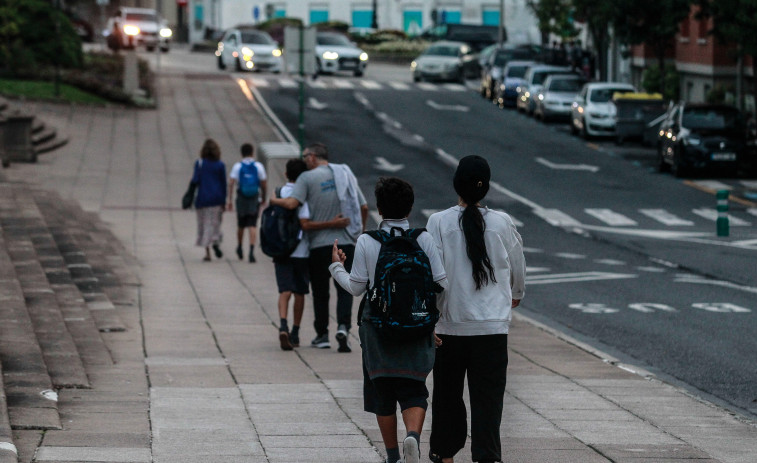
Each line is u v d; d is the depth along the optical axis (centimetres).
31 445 1584
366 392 1568
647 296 3775
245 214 4528
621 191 6756
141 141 8319
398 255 1454
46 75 9988
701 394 2397
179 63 14388
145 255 4647
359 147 8375
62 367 2161
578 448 1731
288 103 10688
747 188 6819
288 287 2677
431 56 13212
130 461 1530
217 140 8519
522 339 2983
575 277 4212
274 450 1661
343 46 13625
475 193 1490
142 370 2311
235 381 2227
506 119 10350
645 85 10975
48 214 4481
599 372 2497
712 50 9669
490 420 1481
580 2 10831
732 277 4138
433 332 1475
